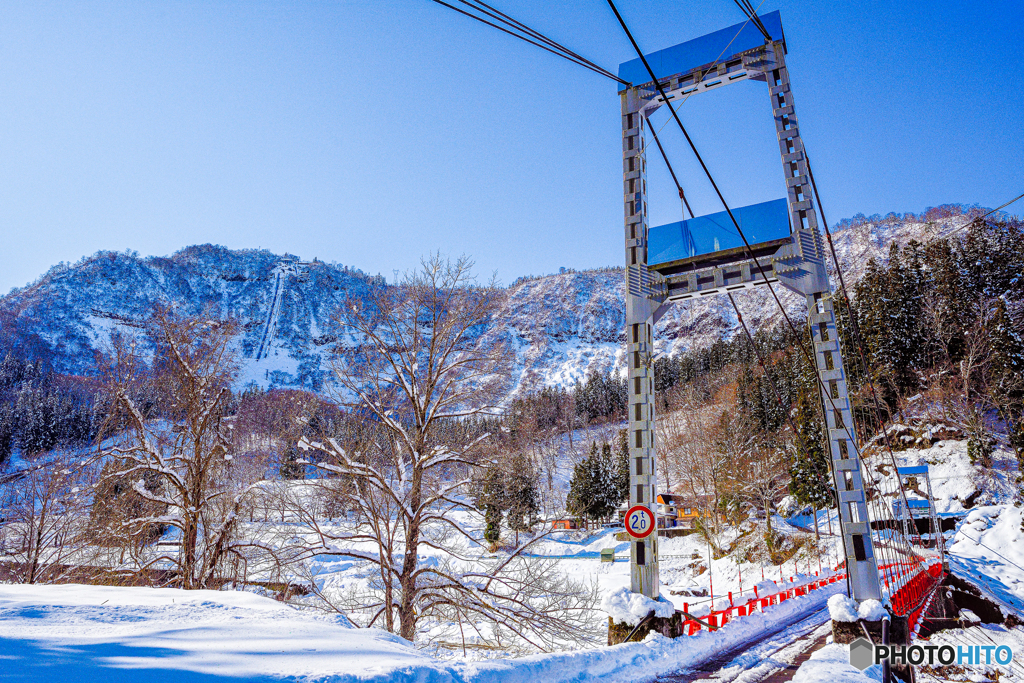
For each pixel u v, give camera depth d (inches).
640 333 570.9
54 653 193.3
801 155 564.4
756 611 785.6
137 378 807.7
